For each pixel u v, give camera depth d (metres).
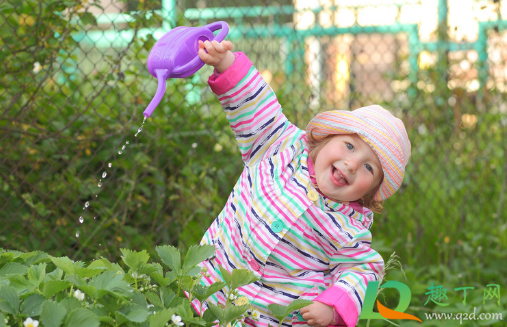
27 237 2.71
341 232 1.76
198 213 3.17
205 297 1.43
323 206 1.80
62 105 2.74
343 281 1.71
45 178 2.82
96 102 2.92
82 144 2.80
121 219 2.92
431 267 3.23
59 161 2.86
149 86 3.15
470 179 3.76
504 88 3.82
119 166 2.82
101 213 2.86
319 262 1.80
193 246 1.47
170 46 1.65
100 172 2.93
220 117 3.50
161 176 3.00
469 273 3.28
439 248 3.43
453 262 3.39
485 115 3.82
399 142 1.80
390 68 4.28
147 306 1.38
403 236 3.53
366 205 1.93
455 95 3.87
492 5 3.72
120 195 2.86
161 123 2.90
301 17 3.52
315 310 1.64
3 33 2.55
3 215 2.72
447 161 3.77
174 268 1.45
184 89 3.30
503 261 3.40
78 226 2.79
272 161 1.85
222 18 4.38
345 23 4.14
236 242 1.82
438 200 3.73
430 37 4.09
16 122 2.62
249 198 1.83
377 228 3.48
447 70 3.83
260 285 1.78
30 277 1.39
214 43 1.69
